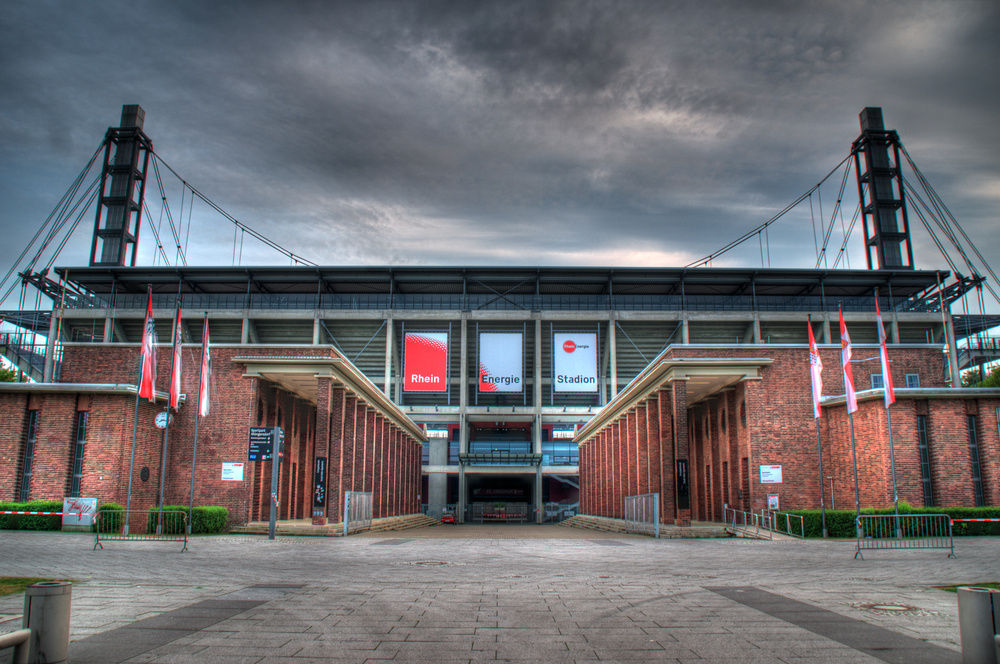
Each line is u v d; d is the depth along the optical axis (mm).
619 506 49469
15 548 21562
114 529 29375
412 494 65062
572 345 73812
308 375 35344
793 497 35719
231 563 18062
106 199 90750
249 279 74125
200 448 34531
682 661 7695
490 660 7727
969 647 6492
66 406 32500
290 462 41531
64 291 75688
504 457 71750
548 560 19734
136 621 9820
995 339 79375
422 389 72312
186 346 36250
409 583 14078
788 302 79750
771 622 9867
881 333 31188
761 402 36594
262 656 7844
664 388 37719
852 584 13945
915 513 30000
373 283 76375
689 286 77375
